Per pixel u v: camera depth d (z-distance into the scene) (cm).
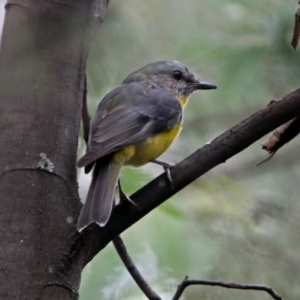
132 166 930
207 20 1193
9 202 616
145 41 1179
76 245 621
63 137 644
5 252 603
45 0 635
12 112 636
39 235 612
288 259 1303
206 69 1180
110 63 1070
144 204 668
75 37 649
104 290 1190
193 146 1391
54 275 607
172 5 1215
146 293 763
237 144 675
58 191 630
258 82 1134
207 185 1358
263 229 1337
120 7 1096
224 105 1338
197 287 1261
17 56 635
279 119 666
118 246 764
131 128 873
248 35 1114
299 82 1105
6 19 641
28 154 628
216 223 1319
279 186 1459
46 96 641
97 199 703
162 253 1235
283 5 1072
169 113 934
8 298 591
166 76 1077
